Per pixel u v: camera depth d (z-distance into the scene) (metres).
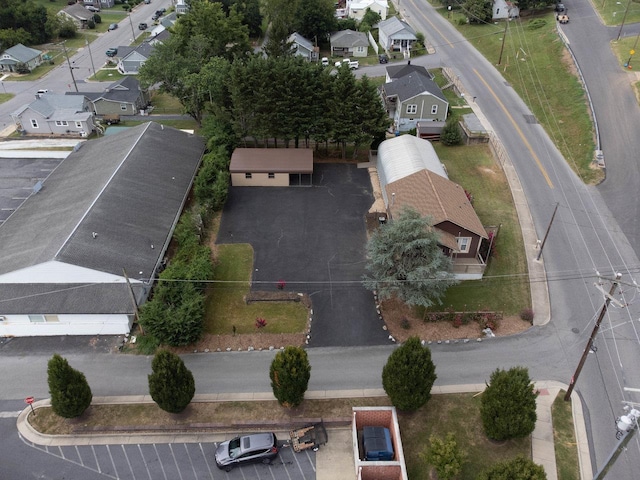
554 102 61.28
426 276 31.45
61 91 78.94
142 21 119.94
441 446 23.47
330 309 35.47
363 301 36.22
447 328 33.97
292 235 42.94
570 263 39.12
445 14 100.25
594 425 27.48
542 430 27.14
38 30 101.88
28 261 34.38
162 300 33.12
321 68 51.91
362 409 26.62
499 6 88.50
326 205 47.12
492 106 63.34
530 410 24.61
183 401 26.73
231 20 73.81
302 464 25.66
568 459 25.69
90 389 28.59
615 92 58.91
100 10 129.38
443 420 27.73
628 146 51.34
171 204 44.00
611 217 43.69
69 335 33.75
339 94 50.16
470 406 28.59
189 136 56.12
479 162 52.97
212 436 27.16
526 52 74.44
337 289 37.22
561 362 31.36
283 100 50.75
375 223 44.38
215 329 33.81
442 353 32.12
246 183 49.97
